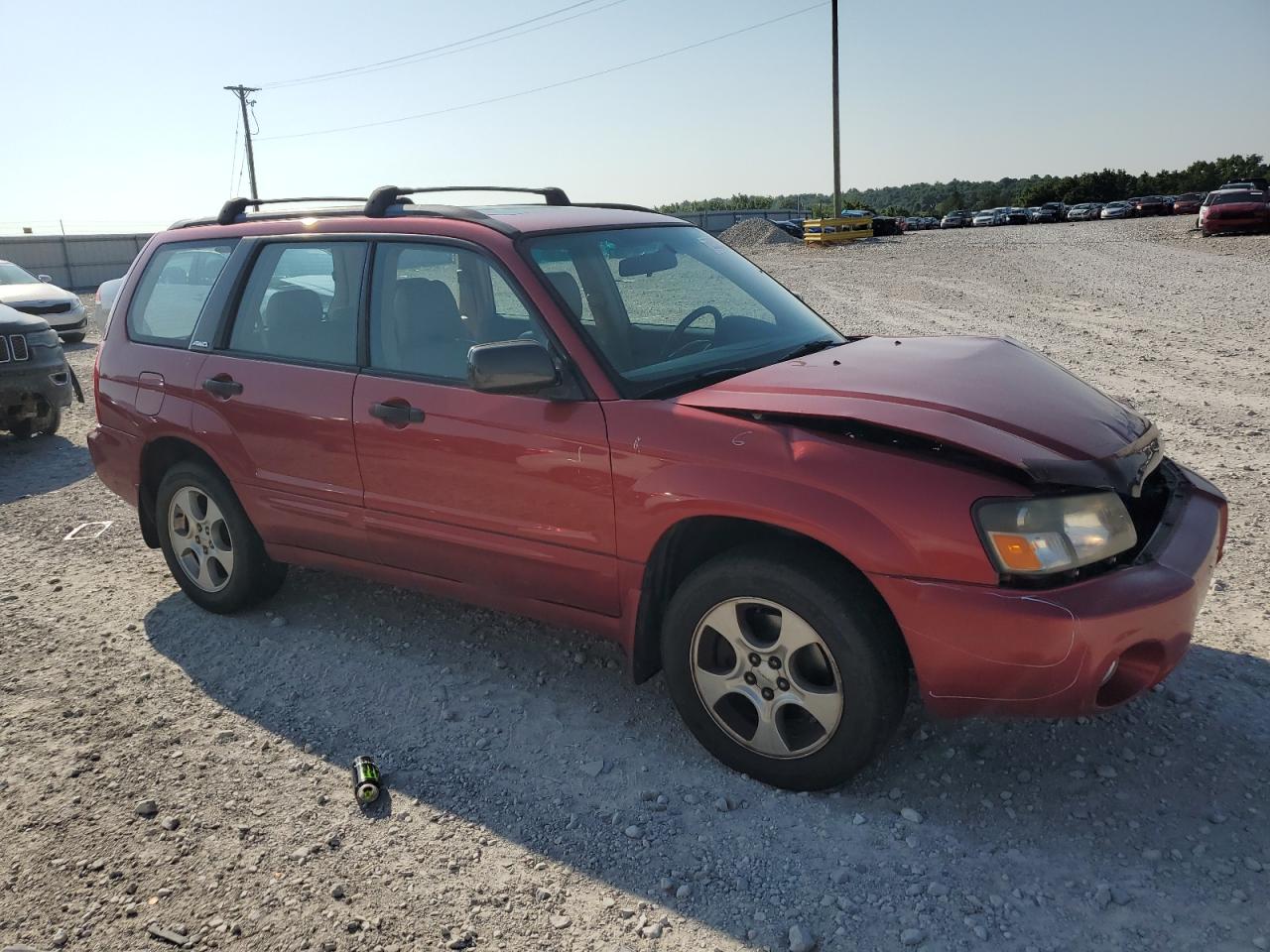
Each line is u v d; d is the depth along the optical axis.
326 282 4.10
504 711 3.73
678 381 3.37
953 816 2.98
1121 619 2.64
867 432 2.88
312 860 2.93
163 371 4.58
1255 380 8.93
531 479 3.42
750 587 3.00
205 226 4.75
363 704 3.83
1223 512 3.29
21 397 8.29
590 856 2.90
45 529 6.25
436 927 2.64
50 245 38.31
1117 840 2.83
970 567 2.68
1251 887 2.62
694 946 2.54
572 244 3.75
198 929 2.66
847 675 2.88
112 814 3.19
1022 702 2.74
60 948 2.61
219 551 4.63
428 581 3.96
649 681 3.93
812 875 2.76
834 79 41.78
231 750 3.55
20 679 4.16
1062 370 3.58
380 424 3.79
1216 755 3.19
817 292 18.97
